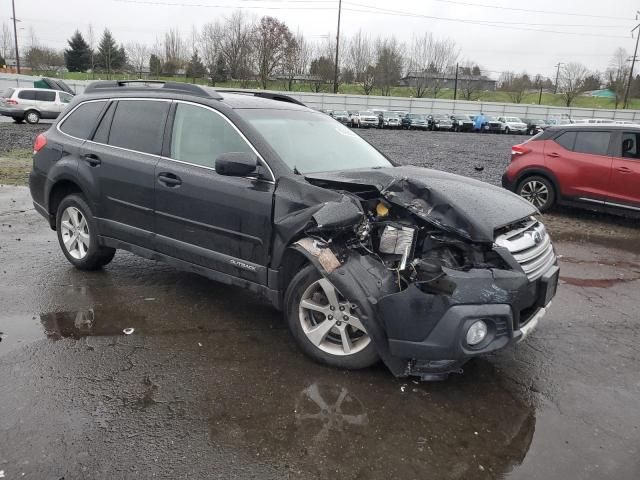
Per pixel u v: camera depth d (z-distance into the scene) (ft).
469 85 254.47
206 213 13.12
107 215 15.72
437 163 54.90
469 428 9.73
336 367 11.53
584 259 21.58
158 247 14.51
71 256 17.34
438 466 8.70
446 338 9.90
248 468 8.47
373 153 15.76
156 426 9.43
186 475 8.26
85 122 16.71
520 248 10.93
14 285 15.97
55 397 10.17
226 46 232.73
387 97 183.83
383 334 10.57
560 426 9.89
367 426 9.67
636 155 26.40
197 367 11.53
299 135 14.12
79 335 12.86
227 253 12.97
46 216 17.85
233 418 9.75
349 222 10.52
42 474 8.13
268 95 17.13
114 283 16.46
